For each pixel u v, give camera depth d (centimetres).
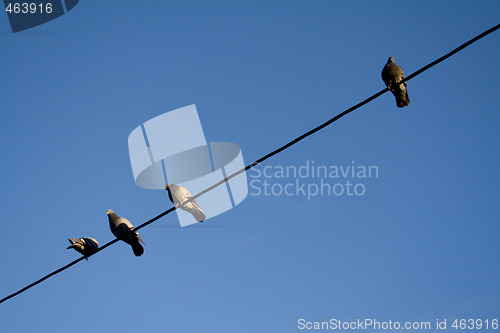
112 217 1254
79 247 1256
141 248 1233
